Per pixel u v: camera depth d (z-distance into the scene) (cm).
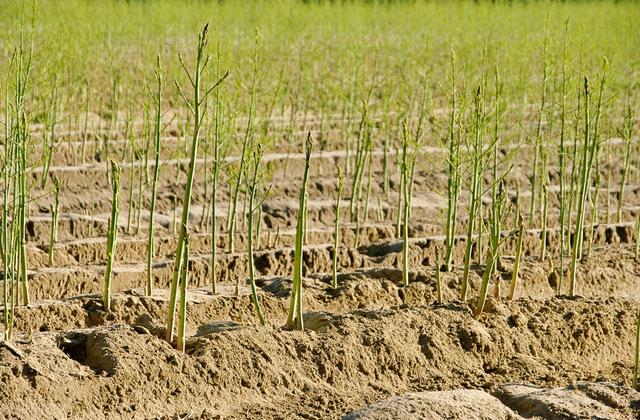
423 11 4628
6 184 1336
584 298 1689
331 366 1359
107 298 1569
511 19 4359
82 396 1183
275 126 2953
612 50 3075
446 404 1139
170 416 1201
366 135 2419
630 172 2873
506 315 1557
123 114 3117
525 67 2795
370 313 1505
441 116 2728
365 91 3189
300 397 1297
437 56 3850
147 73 2802
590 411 1180
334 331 1425
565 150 2116
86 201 2303
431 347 1438
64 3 3538
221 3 4447
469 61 2862
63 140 2705
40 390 1161
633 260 2033
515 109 2834
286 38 3688
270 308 1664
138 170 2492
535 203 2567
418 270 1847
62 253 1930
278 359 1341
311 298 1689
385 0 4850
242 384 1293
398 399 1158
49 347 1270
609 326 1583
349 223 2311
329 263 2002
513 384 1318
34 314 1516
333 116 3259
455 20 4356
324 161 2744
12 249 1386
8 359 1188
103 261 1931
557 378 1371
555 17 4200
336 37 4034
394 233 2253
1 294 1625
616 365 1503
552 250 2131
